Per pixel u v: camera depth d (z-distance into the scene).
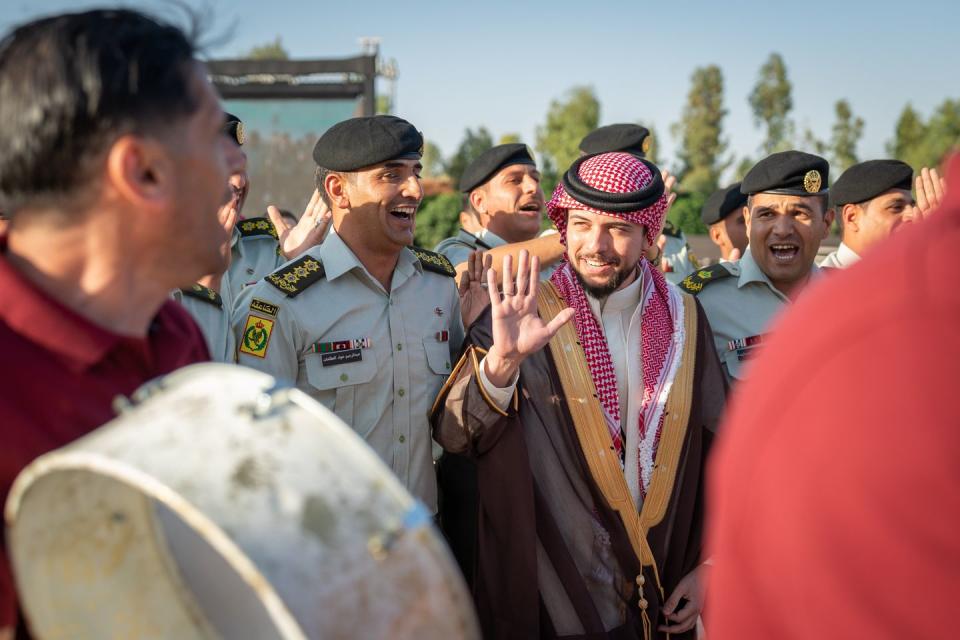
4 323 1.21
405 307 3.13
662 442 2.75
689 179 72.88
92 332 1.25
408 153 3.01
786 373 0.74
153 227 1.26
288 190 9.85
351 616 1.00
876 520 0.65
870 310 0.70
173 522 1.26
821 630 0.67
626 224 2.74
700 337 2.94
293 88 9.83
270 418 1.11
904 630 0.64
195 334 1.63
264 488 1.02
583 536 2.66
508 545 2.58
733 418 0.82
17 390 1.19
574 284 2.86
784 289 3.82
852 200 4.76
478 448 2.64
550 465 2.69
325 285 3.04
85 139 1.18
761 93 82.31
